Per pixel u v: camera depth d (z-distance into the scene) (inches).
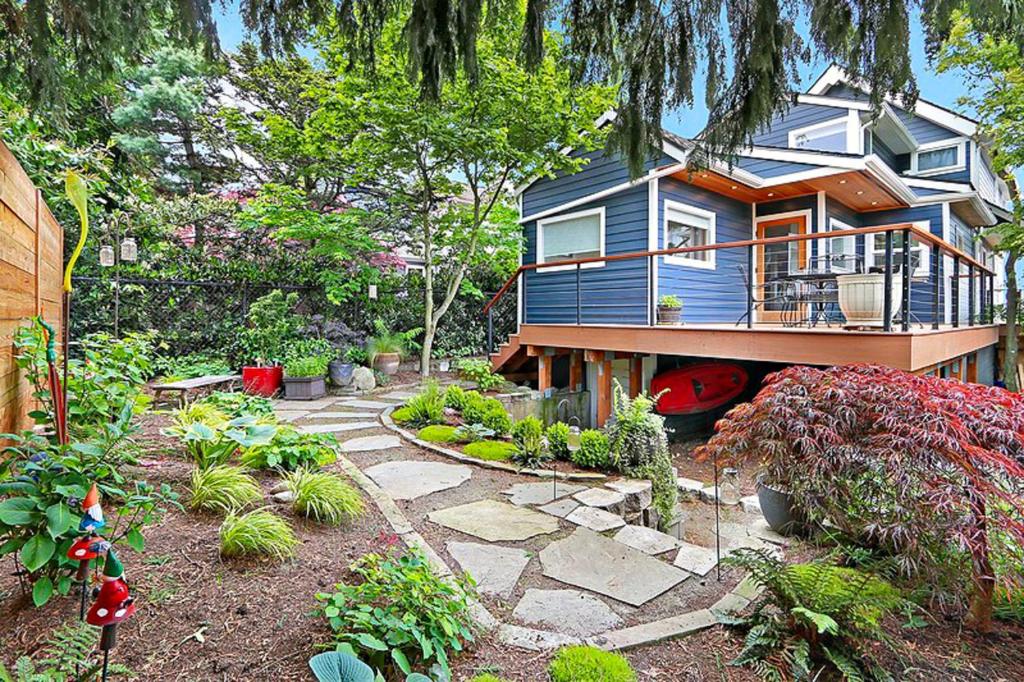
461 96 275.1
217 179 491.5
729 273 345.7
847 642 80.7
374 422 231.5
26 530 68.1
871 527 87.5
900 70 95.3
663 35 101.0
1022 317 417.1
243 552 90.0
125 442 109.1
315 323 343.6
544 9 94.8
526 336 315.0
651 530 128.6
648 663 78.4
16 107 147.5
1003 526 76.7
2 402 91.0
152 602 74.9
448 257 402.0
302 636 71.0
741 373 329.4
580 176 341.1
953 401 91.5
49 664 58.9
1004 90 308.2
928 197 354.9
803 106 376.8
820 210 334.0
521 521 129.4
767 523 152.3
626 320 314.7
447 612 74.7
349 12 96.9
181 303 307.3
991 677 78.1
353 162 325.4
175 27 95.3
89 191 213.3
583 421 331.6
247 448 135.0
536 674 72.9
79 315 270.5
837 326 227.6
